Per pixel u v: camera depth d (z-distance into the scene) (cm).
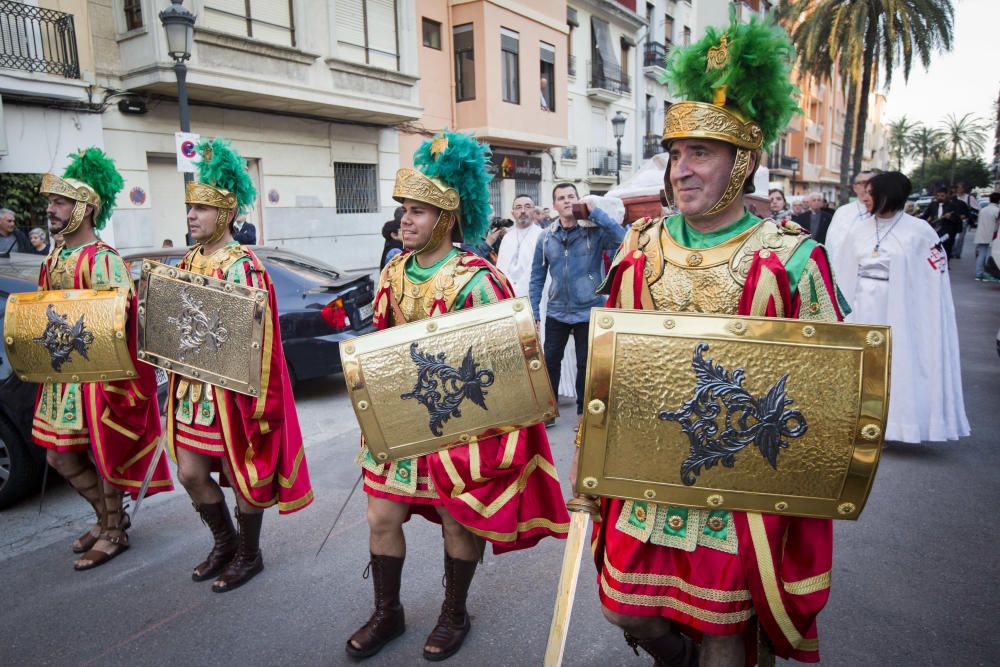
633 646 201
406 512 245
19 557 331
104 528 330
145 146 1070
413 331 214
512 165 1853
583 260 482
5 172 922
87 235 326
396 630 257
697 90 160
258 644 259
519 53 1772
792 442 147
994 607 263
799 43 1934
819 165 5066
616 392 153
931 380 422
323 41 1254
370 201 1502
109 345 302
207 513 305
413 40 1458
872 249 430
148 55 997
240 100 1163
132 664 248
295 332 577
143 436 331
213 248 297
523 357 210
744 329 146
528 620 269
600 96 2241
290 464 297
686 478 153
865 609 264
